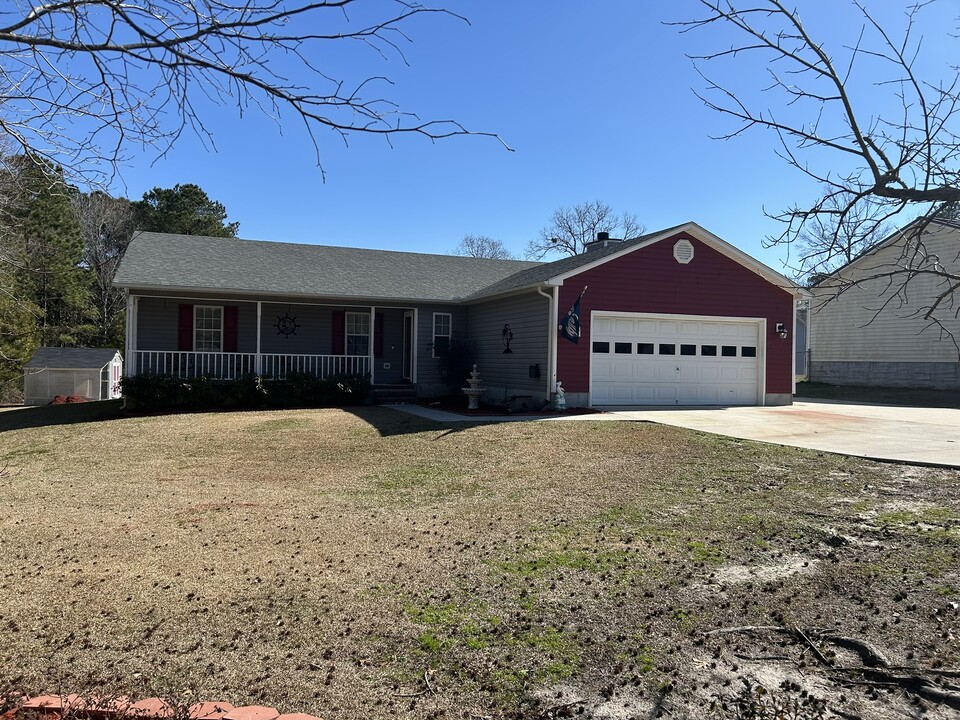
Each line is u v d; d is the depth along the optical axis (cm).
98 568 543
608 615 453
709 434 1174
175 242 2091
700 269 1755
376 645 410
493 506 752
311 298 1909
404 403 1872
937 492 752
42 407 2073
